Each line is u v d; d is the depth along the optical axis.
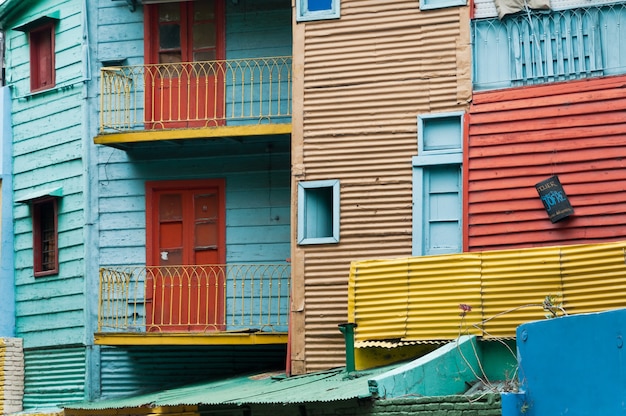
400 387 15.01
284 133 20.50
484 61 18.72
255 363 21.31
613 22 18.20
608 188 17.59
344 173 19.16
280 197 21.25
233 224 21.39
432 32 19.03
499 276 16.88
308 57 19.56
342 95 19.33
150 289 21.53
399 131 19.00
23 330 23.17
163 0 21.73
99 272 21.58
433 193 18.81
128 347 21.69
